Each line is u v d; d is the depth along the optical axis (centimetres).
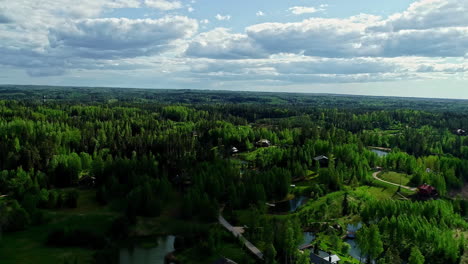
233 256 9425
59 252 9350
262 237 10069
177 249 9981
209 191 12950
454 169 16700
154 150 18738
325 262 8750
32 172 14188
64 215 11569
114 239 10544
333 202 13150
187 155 16938
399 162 18275
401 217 10531
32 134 19862
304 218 11819
